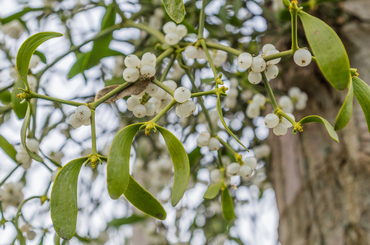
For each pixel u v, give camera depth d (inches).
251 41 24.3
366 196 17.7
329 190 18.9
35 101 16.7
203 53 15.4
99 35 18.4
